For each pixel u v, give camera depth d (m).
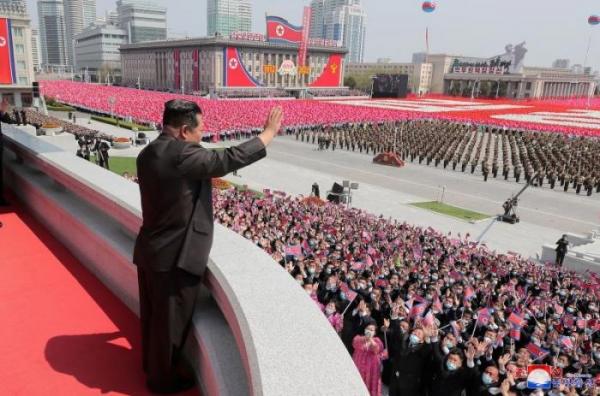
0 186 7.06
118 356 3.55
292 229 18.22
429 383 9.31
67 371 3.33
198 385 3.21
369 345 9.05
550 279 17.84
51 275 4.89
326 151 56.84
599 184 42.16
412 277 14.53
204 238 2.95
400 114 88.00
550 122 85.31
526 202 38.09
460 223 32.09
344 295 11.31
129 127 61.03
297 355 2.26
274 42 139.88
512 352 9.68
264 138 2.92
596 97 191.62
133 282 4.15
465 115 91.75
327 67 155.75
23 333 3.79
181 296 2.94
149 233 2.91
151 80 165.00
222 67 131.00
